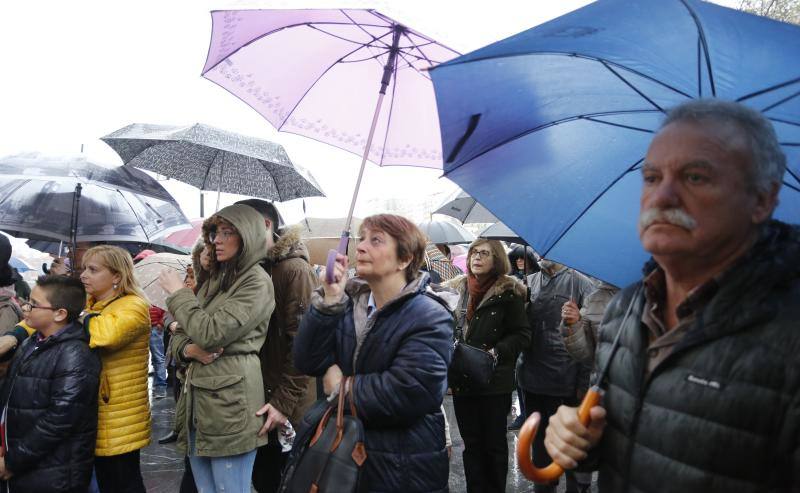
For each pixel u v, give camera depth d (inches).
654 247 45.3
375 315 86.4
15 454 112.5
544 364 152.1
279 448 123.6
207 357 109.4
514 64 54.3
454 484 178.7
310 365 89.0
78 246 182.5
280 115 122.2
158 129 138.8
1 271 140.3
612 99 59.0
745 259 43.9
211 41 108.8
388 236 88.8
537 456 155.0
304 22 104.6
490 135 62.3
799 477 38.5
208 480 111.8
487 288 155.9
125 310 123.3
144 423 129.5
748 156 43.4
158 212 161.0
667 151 45.5
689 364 43.6
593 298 127.4
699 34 44.5
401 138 122.1
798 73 43.7
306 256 127.4
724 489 40.5
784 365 39.3
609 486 49.3
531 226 67.3
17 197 146.3
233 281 113.9
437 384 82.7
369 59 114.8
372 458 81.9
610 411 49.9
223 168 150.7
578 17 44.9
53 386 113.7
